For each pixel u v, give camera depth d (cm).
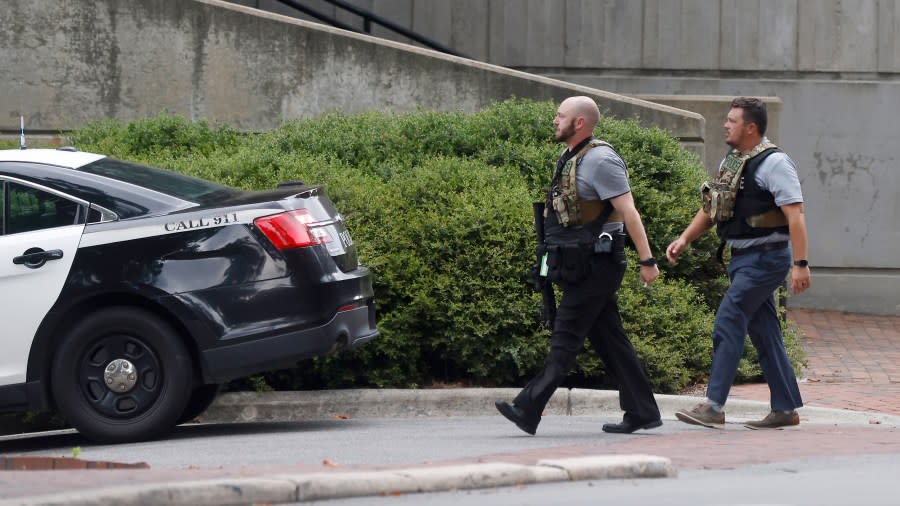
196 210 3077
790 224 3052
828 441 2883
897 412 3597
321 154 4556
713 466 2469
